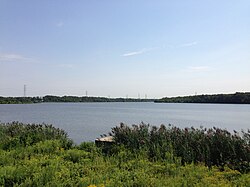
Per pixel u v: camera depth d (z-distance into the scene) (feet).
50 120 139.03
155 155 31.48
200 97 599.57
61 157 31.19
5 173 23.16
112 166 27.25
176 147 32.22
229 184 21.58
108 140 38.04
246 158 27.66
